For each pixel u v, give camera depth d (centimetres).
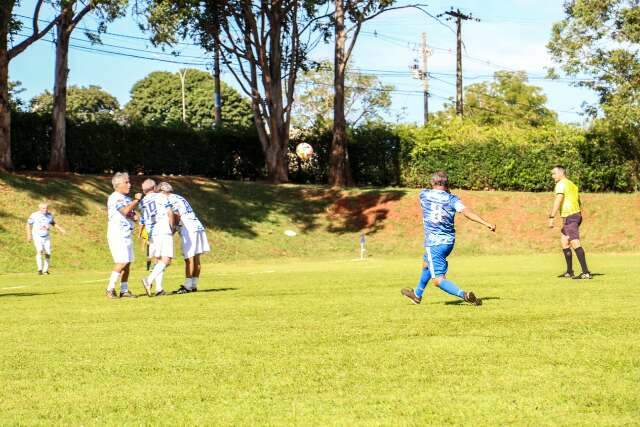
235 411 638
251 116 11469
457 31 6919
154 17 4100
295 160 5744
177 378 762
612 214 4591
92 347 944
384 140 5672
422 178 5600
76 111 11500
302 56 5381
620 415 603
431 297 1488
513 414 611
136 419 622
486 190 5441
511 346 884
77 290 1950
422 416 611
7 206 3859
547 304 1295
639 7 4672
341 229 4725
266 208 4816
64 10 4144
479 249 4428
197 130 5428
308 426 592
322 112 9906
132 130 5072
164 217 1738
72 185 4294
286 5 5247
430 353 855
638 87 4772
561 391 677
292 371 780
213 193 4844
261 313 1252
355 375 757
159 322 1168
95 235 3900
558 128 5400
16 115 4606
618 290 1532
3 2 3900
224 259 4041
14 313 1341
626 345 875
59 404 673
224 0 4966
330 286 1792
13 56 4228
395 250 4488
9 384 751
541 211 4762
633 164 5141
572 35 4812
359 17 5238
